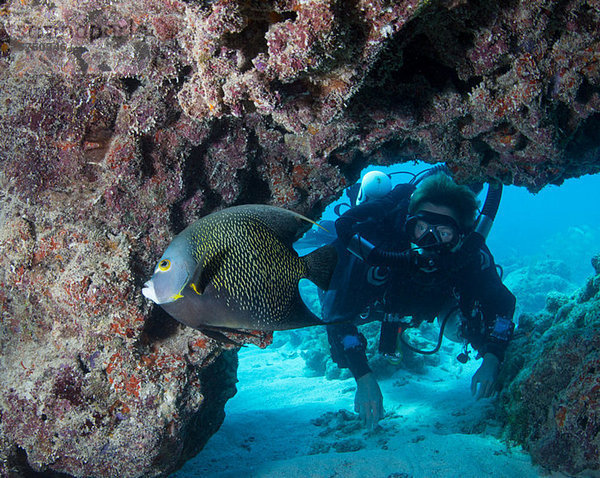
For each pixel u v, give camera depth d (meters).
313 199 2.95
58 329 2.07
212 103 1.70
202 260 1.44
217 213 1.55
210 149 2.39
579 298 4.32
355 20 1.41
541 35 1.96
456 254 4.02
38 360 2.07
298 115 1.83
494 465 2.75
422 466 2.80
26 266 2.05
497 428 3.36
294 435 3.92
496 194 4.34
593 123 2.87
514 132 2.65
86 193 2.13
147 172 2.14
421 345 5.70
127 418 2.04
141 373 2.06
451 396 4.43
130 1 1.77
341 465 2.88
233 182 2.53
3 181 2.08
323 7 1.33
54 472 2.28
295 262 1.66
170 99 2.06
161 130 2.12
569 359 2.78
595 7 1.85
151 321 2.21
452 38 1.97
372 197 5.00
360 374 4.11
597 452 2.37
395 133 2.65
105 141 2.11
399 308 4.37
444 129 2.62
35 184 2.05
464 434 3.36
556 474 2.57
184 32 1.76
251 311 1.54
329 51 1.43
